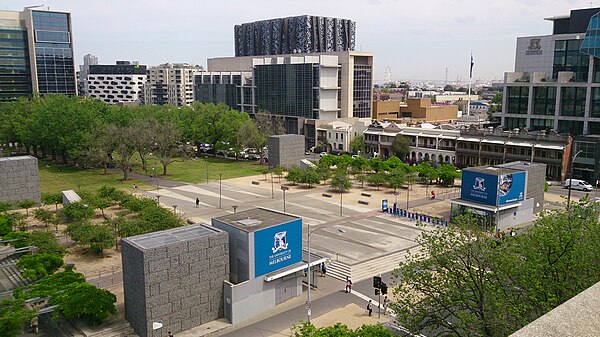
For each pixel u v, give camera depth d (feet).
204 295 162.71
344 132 519.60
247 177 412.36
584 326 29.14
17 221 256.93
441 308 115.44
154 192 352.08
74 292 154.10
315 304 177.99
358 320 164.04
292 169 383.24
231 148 490.49
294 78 575.38
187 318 159.33
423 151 461.78
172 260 153.38
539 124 435.94
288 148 431.43
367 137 503.20
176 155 477.36
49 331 156.76
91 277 198.39
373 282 179.52
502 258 108.06
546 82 425.28
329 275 204.85
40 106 480.23
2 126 505.66
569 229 110.63
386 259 216.74
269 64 605.73
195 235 164.25
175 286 155.12
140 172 430.20
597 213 120.37
